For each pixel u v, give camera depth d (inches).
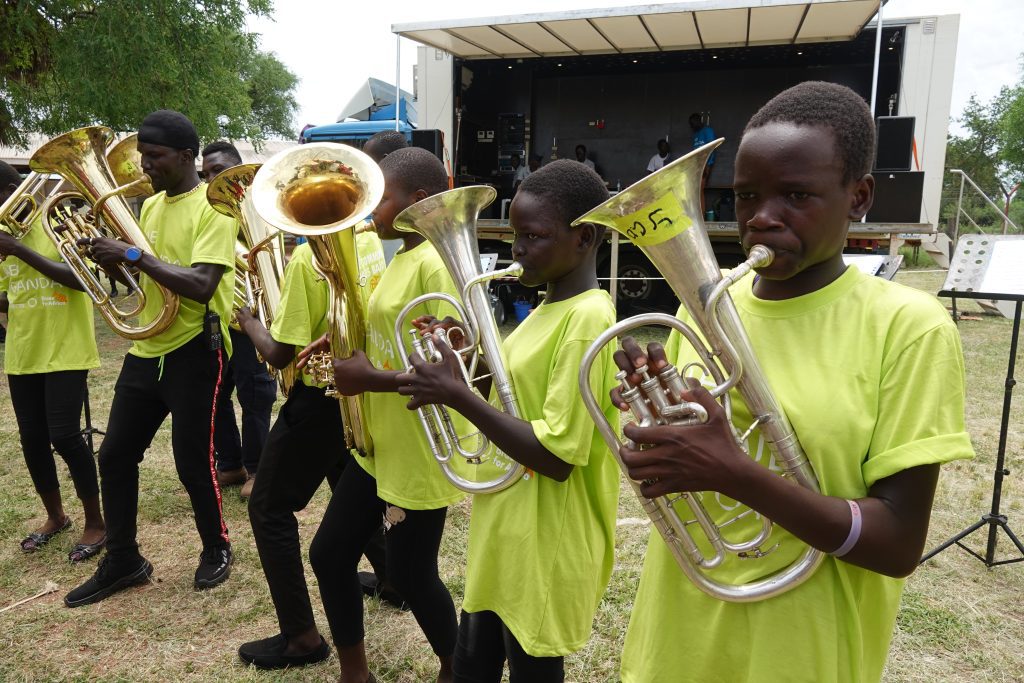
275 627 116.0
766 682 46.4
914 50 321.7
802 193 41.4
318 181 83.5
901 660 107.3
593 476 69.8
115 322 119.0
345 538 91.3
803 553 45.8
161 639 112.1
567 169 66.4
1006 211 856.3
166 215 123.0
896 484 42.0
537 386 67.3
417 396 65.9
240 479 175.8
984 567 135.0
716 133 428.1
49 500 145.2
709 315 41.7
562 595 67.0
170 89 388.5
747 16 316.8
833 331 45.5
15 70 389.4
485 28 339.0
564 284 69.1
